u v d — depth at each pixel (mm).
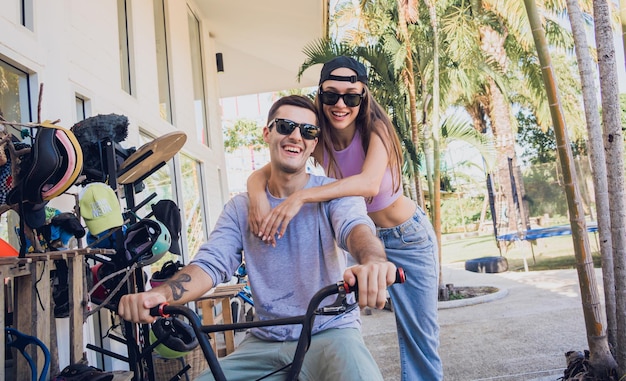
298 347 1421
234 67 12250
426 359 2922
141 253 2756
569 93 17750
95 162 2881
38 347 2414
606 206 3602
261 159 28109
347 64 2467
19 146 2447
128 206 3312
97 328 4098
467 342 5352
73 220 2613
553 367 4145
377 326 6938
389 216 2807
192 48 9141
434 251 2934
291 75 12922
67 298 2760
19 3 3467
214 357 1423
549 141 21188
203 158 8703
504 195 15867
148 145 2928
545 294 8094
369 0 10391
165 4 7391
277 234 1904
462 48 10039
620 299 3340
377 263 1455
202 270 1827
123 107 5098
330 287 1434
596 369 3465
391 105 9062
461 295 8805
